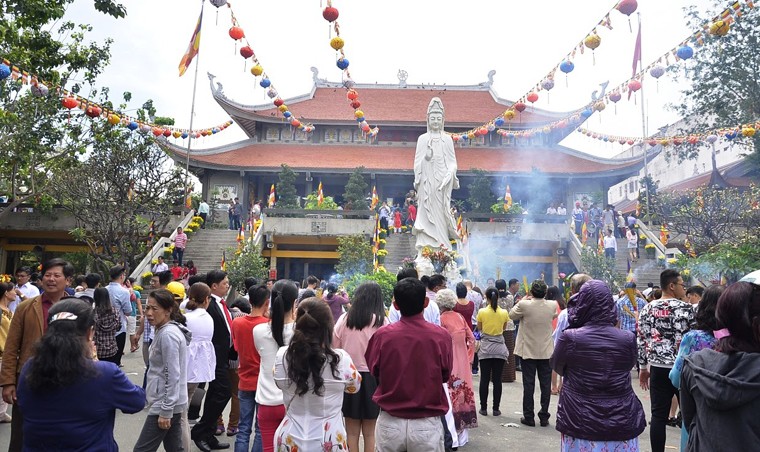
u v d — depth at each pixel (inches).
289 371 182.5
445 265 740.0
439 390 189.5
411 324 194.1
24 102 845.8
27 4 643.5
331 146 1704.0
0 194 1150.3
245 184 1593.3
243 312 357.4
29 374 148.6
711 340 204.4
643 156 1502.2
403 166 1590.8
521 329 367.2
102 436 153.5
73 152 1008.2
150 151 1114.1
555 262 1254.3
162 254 1069.8
